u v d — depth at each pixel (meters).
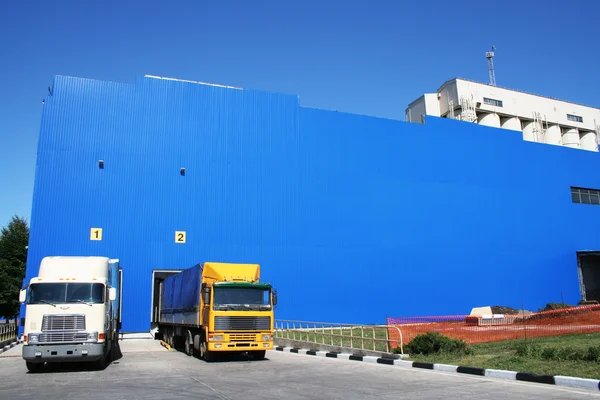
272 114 35.81
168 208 31.67
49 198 29.06
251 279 17.48
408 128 40.50
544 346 15.55
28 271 27.92
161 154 32.19
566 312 30.17
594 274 48.88
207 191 32.88
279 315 32.81
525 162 45.88
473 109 62.19
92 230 29.61
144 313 29.89
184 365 15.42
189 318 18.83
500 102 66.12
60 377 12.96
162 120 32.66
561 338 18.72
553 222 45.94
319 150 36.62
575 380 9.94
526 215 44.50
